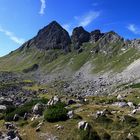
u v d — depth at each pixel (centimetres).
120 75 18925
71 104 5619
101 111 4562
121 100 6900
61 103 5412
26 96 11119
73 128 4072
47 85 18975
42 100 6406
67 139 3894
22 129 4444
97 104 5888
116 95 9188
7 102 7506
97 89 14688
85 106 5247
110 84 16175
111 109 5038
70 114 4459
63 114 4441
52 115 4441
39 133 4166
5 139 3975
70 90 15412
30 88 16188
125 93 8844
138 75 16775
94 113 4612
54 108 4600
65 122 4300
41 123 4394
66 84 19162
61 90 15450
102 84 16588
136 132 3969
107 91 13162
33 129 4328
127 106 5503
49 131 4159
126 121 4212
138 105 5666
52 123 4366
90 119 4350
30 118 4916
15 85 17475
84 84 18338
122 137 3825
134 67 19225
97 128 4050
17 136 4066
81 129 3994
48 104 5584
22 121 4856
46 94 12388
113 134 3928
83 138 3819
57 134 4050
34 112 5091
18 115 5075
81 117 4441
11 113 5150
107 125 4166
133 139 3781
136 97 7556
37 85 18650
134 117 4441
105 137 3847
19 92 13000
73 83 19750
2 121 5044
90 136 3828
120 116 4484
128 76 17525
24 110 5203
